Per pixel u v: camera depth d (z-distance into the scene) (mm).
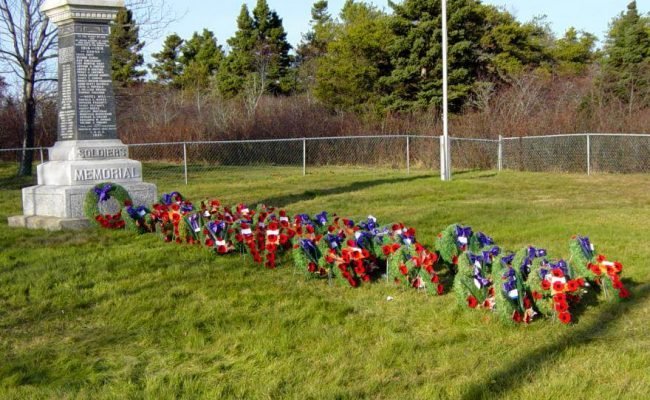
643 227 10828
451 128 27453
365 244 7801
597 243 9352
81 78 11219
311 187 17656
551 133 25141
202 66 58531
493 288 6195
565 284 5938
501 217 12102
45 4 11477
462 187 17422
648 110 27406
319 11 65812
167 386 4852
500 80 39438
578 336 5613
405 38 36906
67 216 10773
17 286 7477
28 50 22188
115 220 10414
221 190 17125
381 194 15875
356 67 41188
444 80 19422
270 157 30562
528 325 5926
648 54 39469
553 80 40500
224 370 5176
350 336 5828
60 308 6805
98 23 11312
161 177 21516
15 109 31875
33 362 5422
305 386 4785
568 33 52469
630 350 5250
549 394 4469
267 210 9812
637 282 7273
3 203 15227
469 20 37844
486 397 4461
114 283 7547
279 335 5844
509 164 24641
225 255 8773
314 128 30984
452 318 6156
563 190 17078
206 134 30438
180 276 7801
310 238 7844
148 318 6438
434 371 5008
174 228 9484
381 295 7055
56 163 11281
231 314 6465
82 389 4859
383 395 4605
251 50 54625
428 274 7008
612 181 19516
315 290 7273
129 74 51406
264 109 35281
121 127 33969
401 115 35438
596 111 26547
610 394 4457
